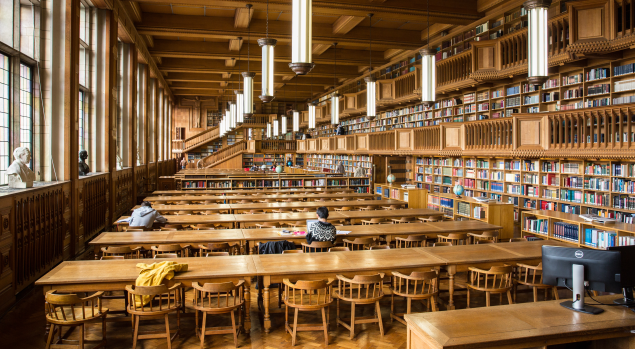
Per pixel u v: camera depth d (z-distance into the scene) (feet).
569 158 32.17
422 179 53.01
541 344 10.41
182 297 17.53
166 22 47.47
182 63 69.67
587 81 31.50
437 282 17.07
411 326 11.19
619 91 29.19
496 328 10.68
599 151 27.20
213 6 40.34
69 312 15.20
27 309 18.84
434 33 52.60
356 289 21.11
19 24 26.50
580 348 12.55
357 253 18.83
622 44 26.32
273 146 103.35
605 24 27.17
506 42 36.70
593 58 30.09
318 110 92.48
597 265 11.84
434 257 18.11
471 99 44.34
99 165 38.14
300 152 98.32
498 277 23.08
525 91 37.52
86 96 37.14
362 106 68.49
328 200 40.78
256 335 15.93
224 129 83.25
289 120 118.52
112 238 21.59
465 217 36.55
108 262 16.87
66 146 27.81
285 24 49.73
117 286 14.69
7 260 19.21
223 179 52.44
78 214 29.58
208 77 81.76
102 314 14.44
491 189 40.32
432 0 42.06
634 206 27.53
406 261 17.40
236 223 27.78
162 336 14.40
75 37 28.58
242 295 15.80
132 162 48.75
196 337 15.76
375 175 59.16
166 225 26.71
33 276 22.18
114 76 38.88
